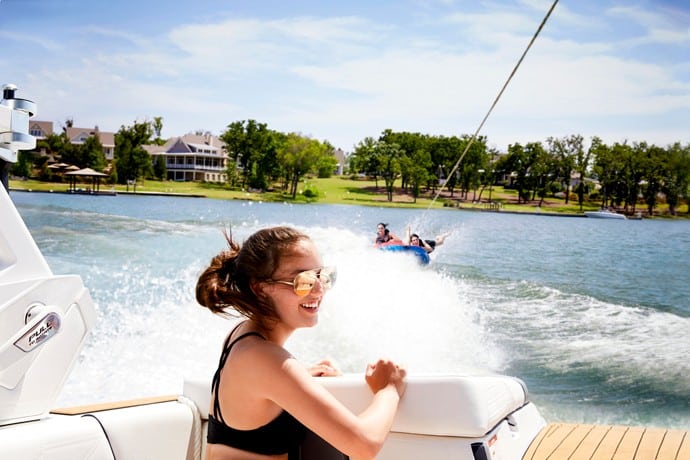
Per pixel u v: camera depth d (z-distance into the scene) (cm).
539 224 4175
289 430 158
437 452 167
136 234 1781
